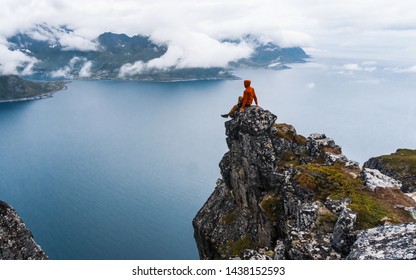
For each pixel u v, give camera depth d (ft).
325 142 126.52
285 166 122.52
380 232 61.11
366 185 88.94
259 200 123.13
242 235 130.21
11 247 63.52
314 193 90.68
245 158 131.34
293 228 81.56
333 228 76.84
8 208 66.23
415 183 172.76
